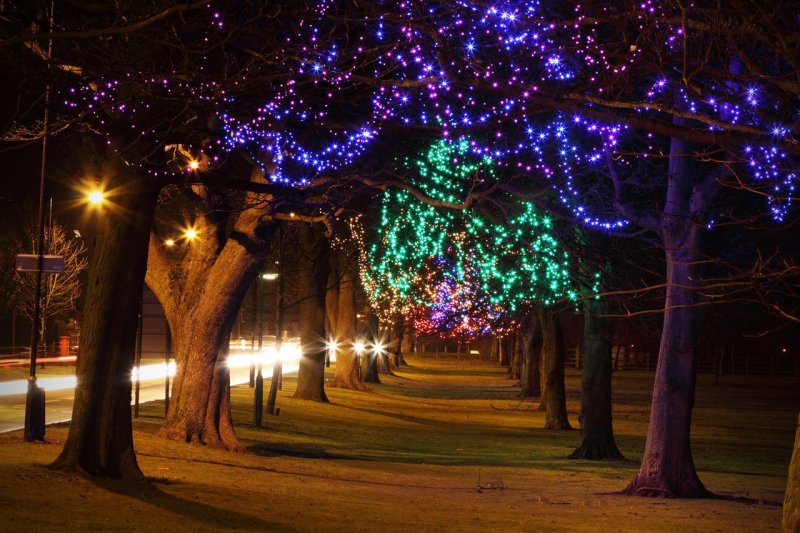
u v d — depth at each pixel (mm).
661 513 15391
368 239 42062
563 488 20172
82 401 14109
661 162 23141
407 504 15180
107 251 14156
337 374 54625
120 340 14305
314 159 20672
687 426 19438
